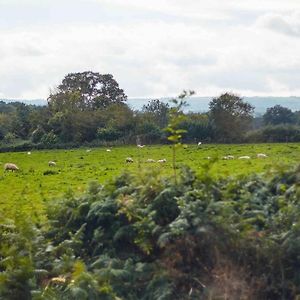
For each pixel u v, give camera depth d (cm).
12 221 1191
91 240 1120
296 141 8962
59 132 9444
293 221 1030
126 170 1273
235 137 8988
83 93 12181
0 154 7688
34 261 1062
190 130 8906
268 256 977
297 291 931
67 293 947
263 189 1166
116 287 966
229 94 9275
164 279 969
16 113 10800
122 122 9350
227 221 1023
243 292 935
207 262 995
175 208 1095
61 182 3541
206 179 1152
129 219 1084
